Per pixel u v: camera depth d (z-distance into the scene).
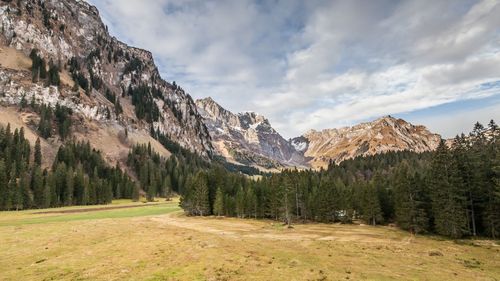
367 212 113.56
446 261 49.91
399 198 104.69
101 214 124.06
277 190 122.00
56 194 156.88
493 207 82.38
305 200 128.62
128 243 48.97
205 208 132.12
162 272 33.56
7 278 32.59
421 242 73.62
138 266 36.12
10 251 44.53
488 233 83.94
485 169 85.88
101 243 49.66
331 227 103.38
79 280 31.36
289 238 71.38
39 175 152.88
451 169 87.31
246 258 40.59
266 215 132.25
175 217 122.75
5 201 134.62
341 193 126.44
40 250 44.88
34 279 31.98
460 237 82.38
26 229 62.62
